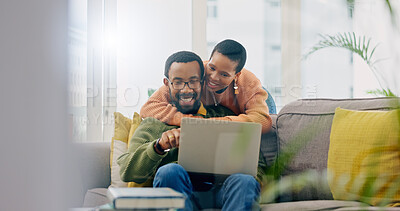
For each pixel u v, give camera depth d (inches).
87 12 91.7
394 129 56.4
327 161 63.2
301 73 88.2
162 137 67.0
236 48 76.7
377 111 62.1
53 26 35.1
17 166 34.4
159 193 40.3
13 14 33.7
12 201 34.6
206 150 59.8
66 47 35.9
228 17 90.6
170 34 92.0
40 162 35.1
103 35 92.0
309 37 89.1
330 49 87.8
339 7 88.4
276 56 89.1
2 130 33.9
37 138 35.0
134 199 38.4
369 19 85.6
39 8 34.6
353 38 87.1
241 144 59.7
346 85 87.4
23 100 34.3
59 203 36.5
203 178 60.2
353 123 61.2
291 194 62.4
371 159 56.0
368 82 86.5
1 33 33.4
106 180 74.5
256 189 56.6
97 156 75.2
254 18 90.4
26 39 34.2
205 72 76.3
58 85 35.5
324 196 62.0
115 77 91.5
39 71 34.8
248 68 88.9
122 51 92.0
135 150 68.7
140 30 92.4
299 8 89.4
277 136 70.9
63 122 36.1
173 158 67.5
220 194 58.6
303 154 65.5
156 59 92.1
